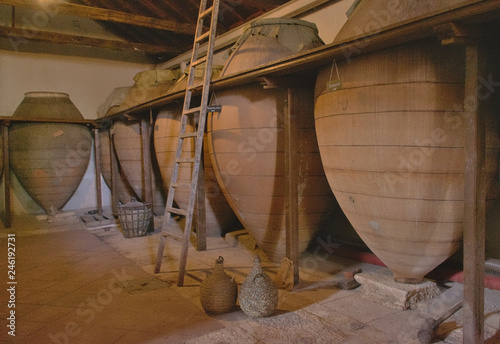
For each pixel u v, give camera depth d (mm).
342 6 4648
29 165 6754
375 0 2750
